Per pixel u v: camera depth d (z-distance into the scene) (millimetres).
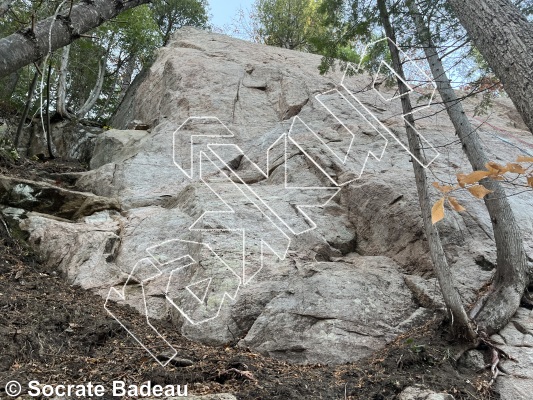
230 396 3750
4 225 6602
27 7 7559
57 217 7227
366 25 6012
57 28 3330
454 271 5781
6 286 5348
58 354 4258
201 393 3879
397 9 5785
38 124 12523
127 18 14391
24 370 3871
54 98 13352
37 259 6410
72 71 16703
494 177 1985
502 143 8914
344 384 4230
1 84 13164
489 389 4293
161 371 4109
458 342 4750
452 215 6375
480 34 3203
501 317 5047
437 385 4203
